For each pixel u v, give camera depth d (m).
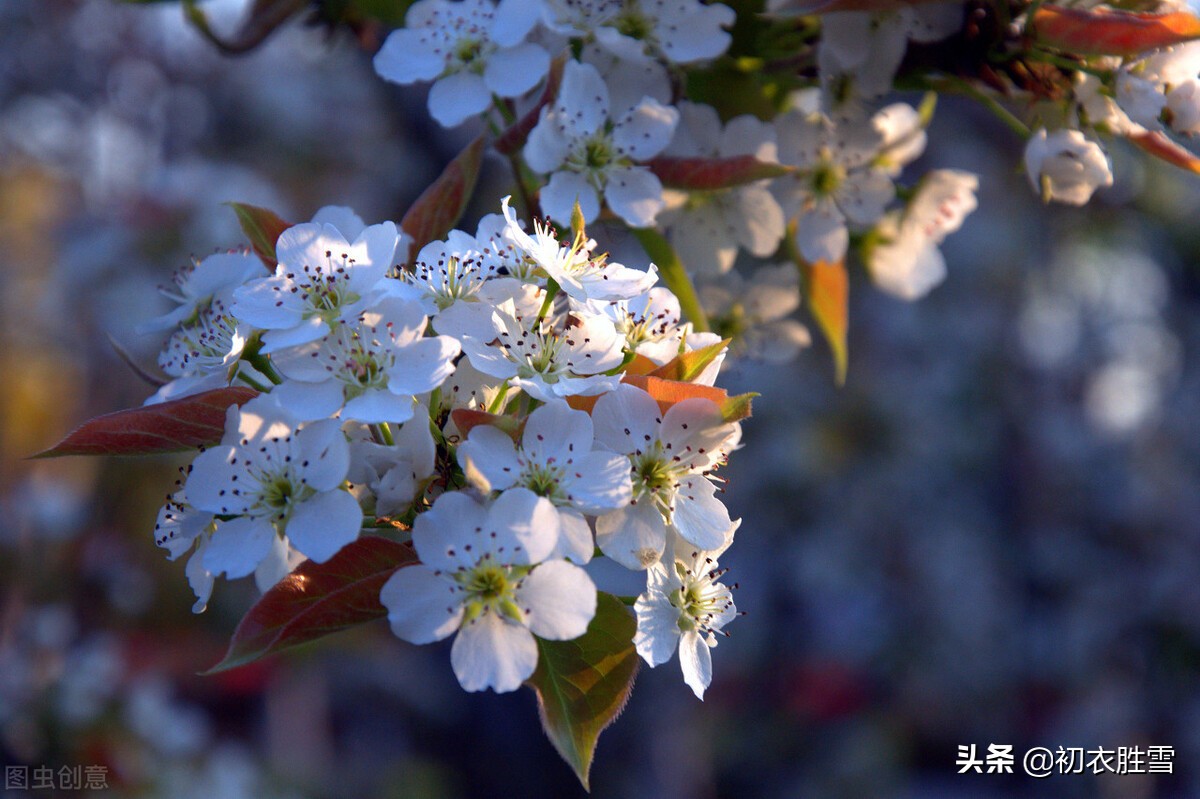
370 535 1.59
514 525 1.48
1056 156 2.11
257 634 1.57
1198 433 8.28
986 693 8.46
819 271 2.68
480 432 1.54
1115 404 8.96
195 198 5.26
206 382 1.69
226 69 7.88
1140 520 8.20
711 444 1.64
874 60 2.20
